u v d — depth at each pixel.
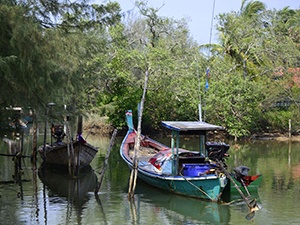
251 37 36.62
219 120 34.12
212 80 33.84
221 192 14.13
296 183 17.44
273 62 36.62
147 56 33.34
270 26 40.16
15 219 12.62
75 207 13.98
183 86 33.53
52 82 12.05
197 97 32.66
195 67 34.12
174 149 16.33
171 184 15.30
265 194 15.55
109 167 21.16
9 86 11.70
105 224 12.29
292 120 35.38
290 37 40.88
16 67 11.29
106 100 36.19
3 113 11.99
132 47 39.81
